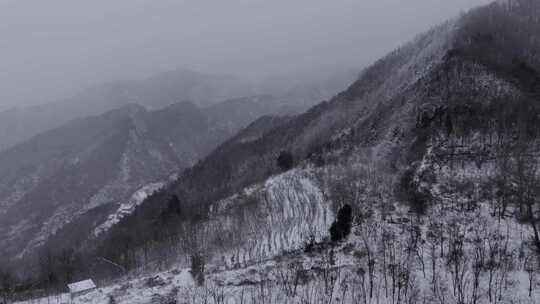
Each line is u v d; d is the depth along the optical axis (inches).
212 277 1781.5
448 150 2827.3
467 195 2225.6
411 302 1435.8
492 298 1406.3
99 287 1955.0
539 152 2511.1
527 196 1882.4
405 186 2506.2
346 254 1862.7
